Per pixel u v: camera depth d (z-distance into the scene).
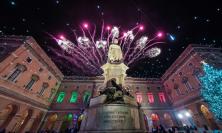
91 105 9.09
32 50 23.52
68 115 29.03
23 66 21.95
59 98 31.56
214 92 17.55
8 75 19.48
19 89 21.31
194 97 23.30
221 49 24.94
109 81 10.91
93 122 7.70
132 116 7.91
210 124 20.94
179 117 28.45
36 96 25.33
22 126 23.02
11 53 19.86
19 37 22.41
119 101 8.38
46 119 27.94
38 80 25.59
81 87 33.41
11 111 20.86
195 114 23.33
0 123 19.44
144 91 33.47
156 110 30.28
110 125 7.27
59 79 33.47
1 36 22.14
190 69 24.98
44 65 27.14
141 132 7.43
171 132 20.03
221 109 16.55
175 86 29.64
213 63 21.48
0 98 18.00
